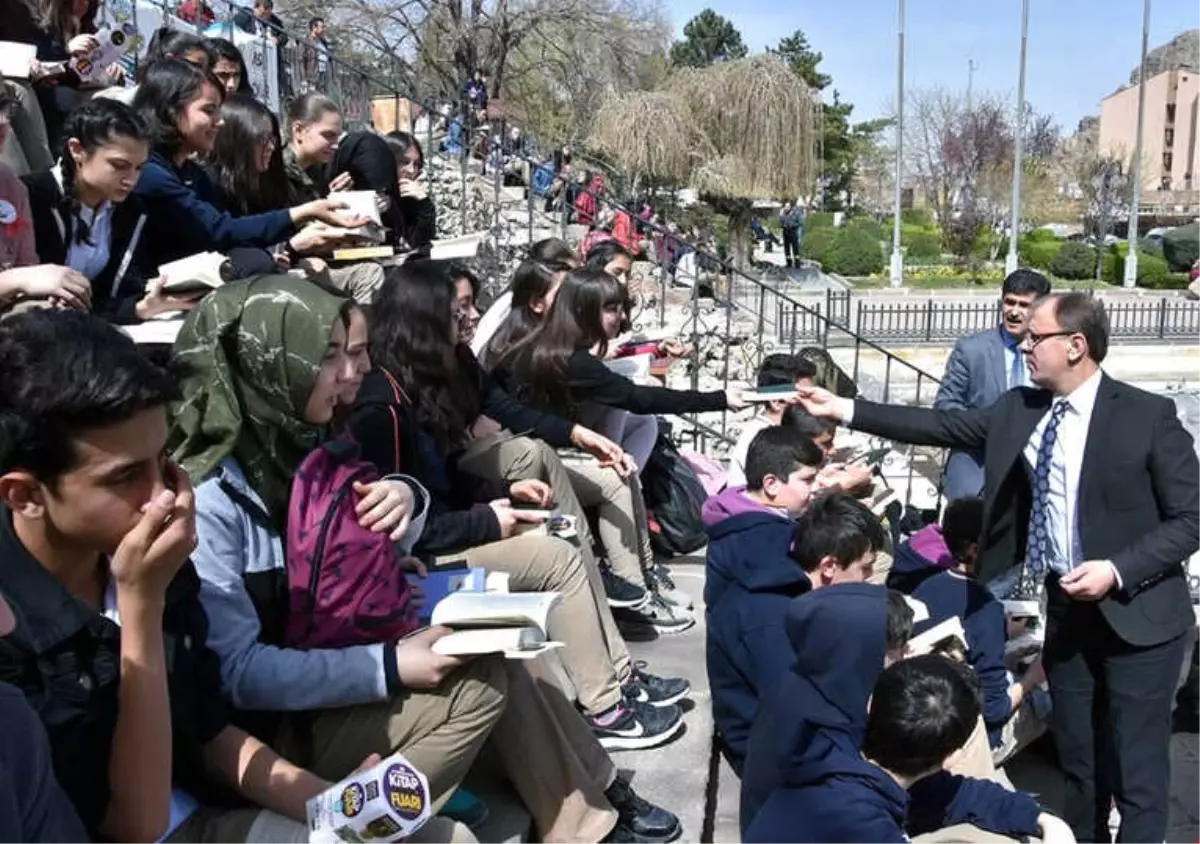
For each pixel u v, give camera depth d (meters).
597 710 3.24
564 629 3.15
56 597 1.60
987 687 3.62
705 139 20.56
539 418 3.71
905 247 35.41
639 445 4.43
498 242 8.47
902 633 2.88
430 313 3.01
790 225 25.25
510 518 3.05
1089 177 39.03
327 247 3.53
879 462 5.34
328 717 2.17
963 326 19.75
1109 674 3.37
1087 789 3.53
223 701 1.99
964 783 2.73
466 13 23.16
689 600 4.53
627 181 20.36
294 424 2.14
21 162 3.61
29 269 2.55
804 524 3.25
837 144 47.94
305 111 4.84
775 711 2.60
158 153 3.46
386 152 5.20
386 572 2.21
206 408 2.09
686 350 6.08
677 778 3.21
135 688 1.62
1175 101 56.72
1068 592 3.23
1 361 1.52
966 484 4.98
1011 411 3.44
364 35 22.02
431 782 2.18
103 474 1.55
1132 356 17.88
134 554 1.57
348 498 2.20
